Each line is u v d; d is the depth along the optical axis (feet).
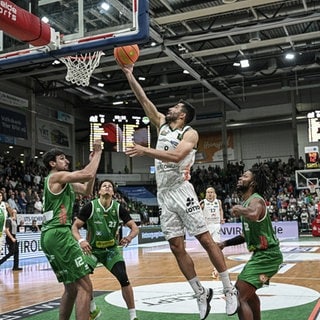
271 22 50.29
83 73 22.45
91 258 15.16
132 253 47.91
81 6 19.44
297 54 68.44
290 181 79.15
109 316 16.67
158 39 53.93
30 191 58.65
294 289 21.42
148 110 14.02
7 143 69.92
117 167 97.76
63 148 83.35
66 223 12.98
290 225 64.03
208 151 97.09
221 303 18.40
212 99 88.33
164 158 11.23
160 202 12.82
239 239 13.29
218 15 50.98
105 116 83.56
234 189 82.89
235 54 68.85
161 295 21.01
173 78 78.13
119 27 18.67
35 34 18.17
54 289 24.84
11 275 32.60
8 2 16.62
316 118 82.99
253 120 91.56
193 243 60.64
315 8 51.65
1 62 20.44
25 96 74.90
